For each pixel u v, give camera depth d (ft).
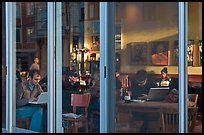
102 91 16.66
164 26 16.19
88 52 17.37
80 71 17.65
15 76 20.15
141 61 16.38
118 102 16.52
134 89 16.43
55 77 18.40
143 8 16.42
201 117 16.05
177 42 16.02
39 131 18.83
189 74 16.03
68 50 18.11
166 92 16.16
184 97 15.87
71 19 18.01
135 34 16.44
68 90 18.06
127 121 16.47
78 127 17.61
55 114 18.30
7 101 20.33
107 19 16.66
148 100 16.34
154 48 16.30
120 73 16.53
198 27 16.15
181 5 15.94
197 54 16.10
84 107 17.46
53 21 18.52
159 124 16.21
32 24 19.43
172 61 16.08
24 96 19.67
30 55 19.45
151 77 16.31
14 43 20.21
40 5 19.12
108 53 16.65
